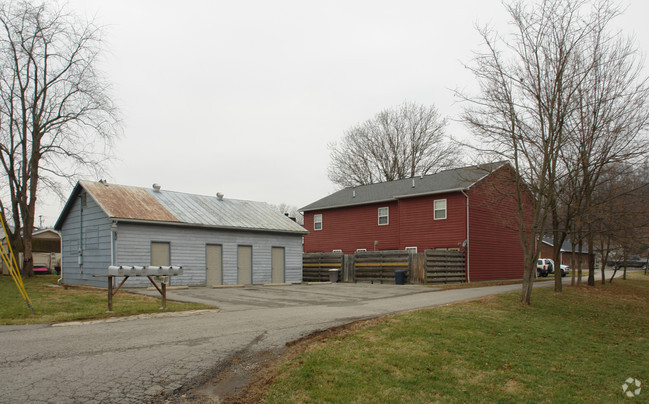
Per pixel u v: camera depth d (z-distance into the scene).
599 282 29.45
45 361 6.86
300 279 28.14
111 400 5.40
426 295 17.77
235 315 11.73
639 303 20.06
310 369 6.86
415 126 50.81
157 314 11.74
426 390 6.55
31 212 26.17
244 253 25.23
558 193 17.52
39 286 20.52
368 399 5.99
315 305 14.18
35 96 25.89
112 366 6.69
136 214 21.03
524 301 15.70
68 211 24.48
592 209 18.64
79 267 22.92
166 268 12.57
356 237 35.47
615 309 17.47
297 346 8.26
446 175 32.22
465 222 28.05
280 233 27.16
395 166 50.91
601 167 18.14
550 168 17.25
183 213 23.44
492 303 15.08
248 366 7.01
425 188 30.92
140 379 6.18
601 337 11.88
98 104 26.83
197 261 23.06
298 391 6.04
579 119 18.09
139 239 20.95
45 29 25.45
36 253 35.38
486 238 29.22
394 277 25.45
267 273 26.27
